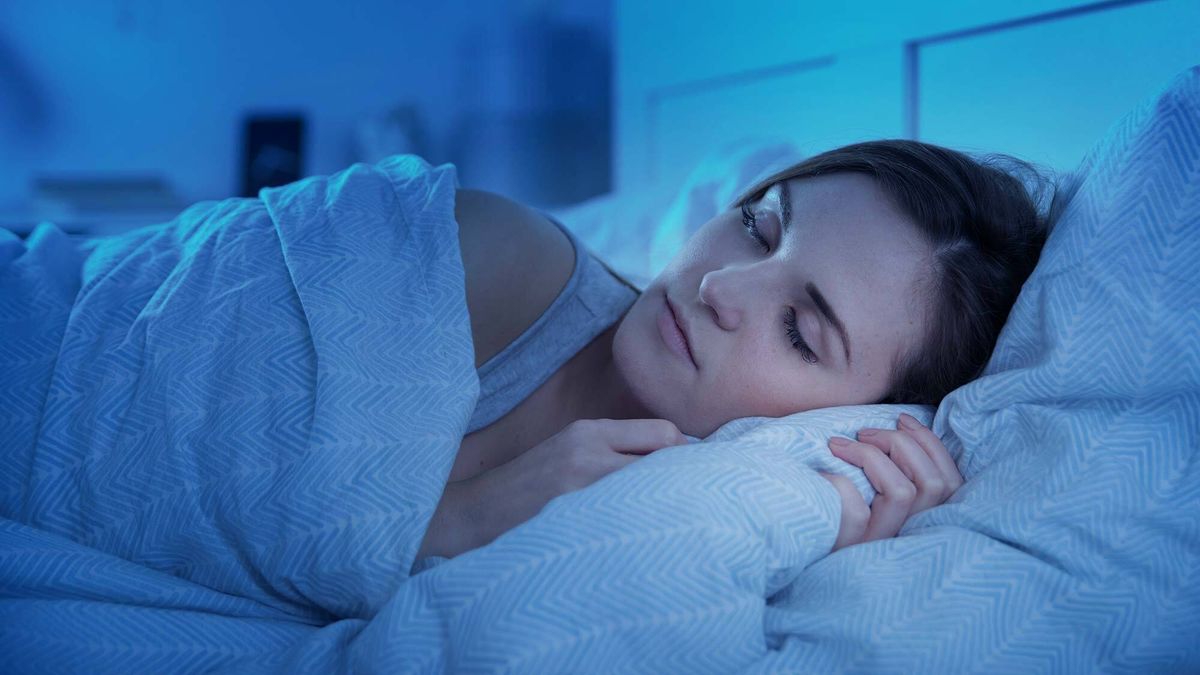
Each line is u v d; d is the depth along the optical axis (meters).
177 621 0.65
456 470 0.95
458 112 2.28
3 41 2.16
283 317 0.78
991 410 0.79
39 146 2.21
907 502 0.75
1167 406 0.69
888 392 0.88
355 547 0.67
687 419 0.87
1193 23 1.17
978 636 0.61
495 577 0.58
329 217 0.88
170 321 0.78
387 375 0.76
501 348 0.98
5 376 0.79
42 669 0.60
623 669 0.57
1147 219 0.72
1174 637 0.63
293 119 2.27
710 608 0.58
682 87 1.97
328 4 2.25
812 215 0.86
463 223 1.01
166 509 0.71
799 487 0.67
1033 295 0.79
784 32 1.74
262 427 0.72
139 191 2.24
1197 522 0.65
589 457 0.74
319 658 0.62
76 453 0.74
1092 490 0.67
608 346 1.03
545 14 2.22
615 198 1.95
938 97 1.49
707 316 0.85
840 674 0.60
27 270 0.89
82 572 0.65
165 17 2.21
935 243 0.85
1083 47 1.29
